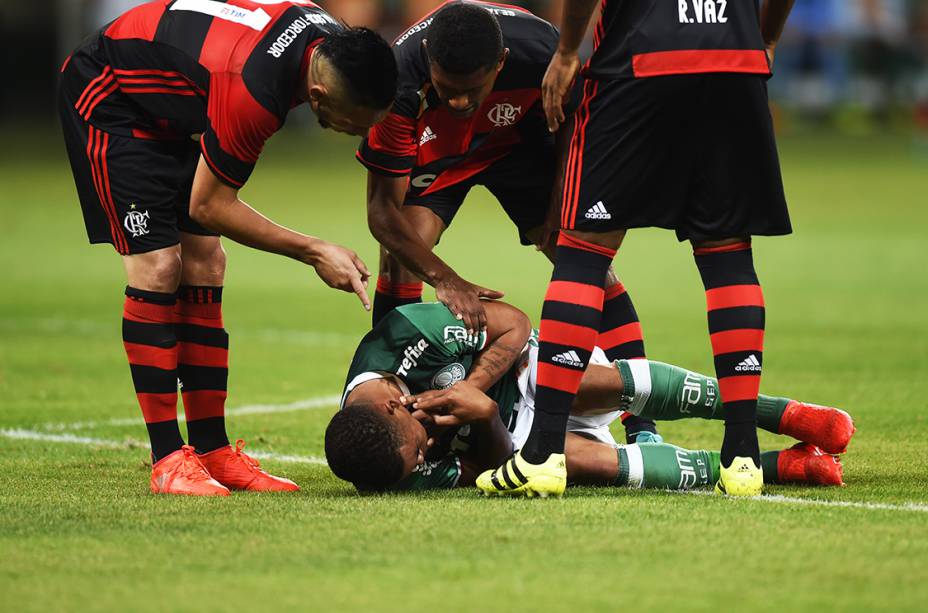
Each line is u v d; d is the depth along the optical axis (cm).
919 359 3047
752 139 1575
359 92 1551
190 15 1664
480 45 1638
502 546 1313
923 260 5494
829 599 1141
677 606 1122
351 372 1694
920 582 1190
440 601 1136
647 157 1563
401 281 2119
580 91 1944
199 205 1630
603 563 1250
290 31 1616
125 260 1716
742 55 1543
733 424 1614
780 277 4975
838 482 1686
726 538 1342
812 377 2784
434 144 1975
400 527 1398
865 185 9350
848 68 17075
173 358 1709
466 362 1714
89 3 14150
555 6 13500
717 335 1614
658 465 1677
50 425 2309
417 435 1595
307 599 1144
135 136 1698
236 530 1393
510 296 4234
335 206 7525
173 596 1155
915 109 16588
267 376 2927
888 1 17062
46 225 6725
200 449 1780
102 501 1583
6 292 4444
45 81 15312
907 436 2098
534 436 1579
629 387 1709
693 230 1612
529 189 2127
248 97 1582
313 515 1468
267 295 4528
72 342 3397
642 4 1552
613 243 1608
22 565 1255
